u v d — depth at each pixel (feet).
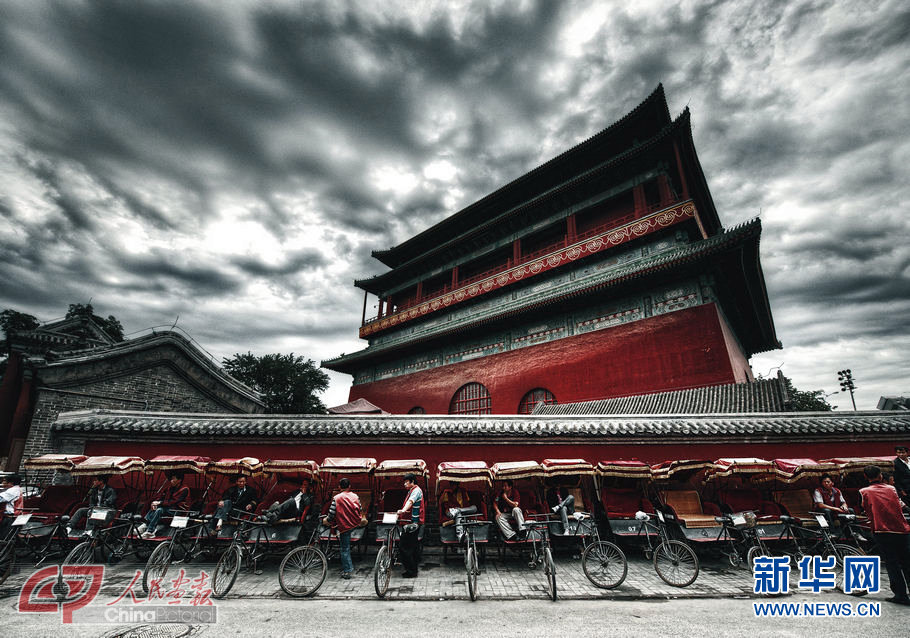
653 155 71.00
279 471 30.40
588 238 73.97
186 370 66.69
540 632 16.89
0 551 23.15
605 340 65.67
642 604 20.49
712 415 36.99
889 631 16.87
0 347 71.20
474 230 95.91
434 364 93.30
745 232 50.31
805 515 30.50
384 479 34.78
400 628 17.35
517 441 36.78
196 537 26.32
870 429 33.19
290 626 17.54
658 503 29.76
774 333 83.41
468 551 22.30
